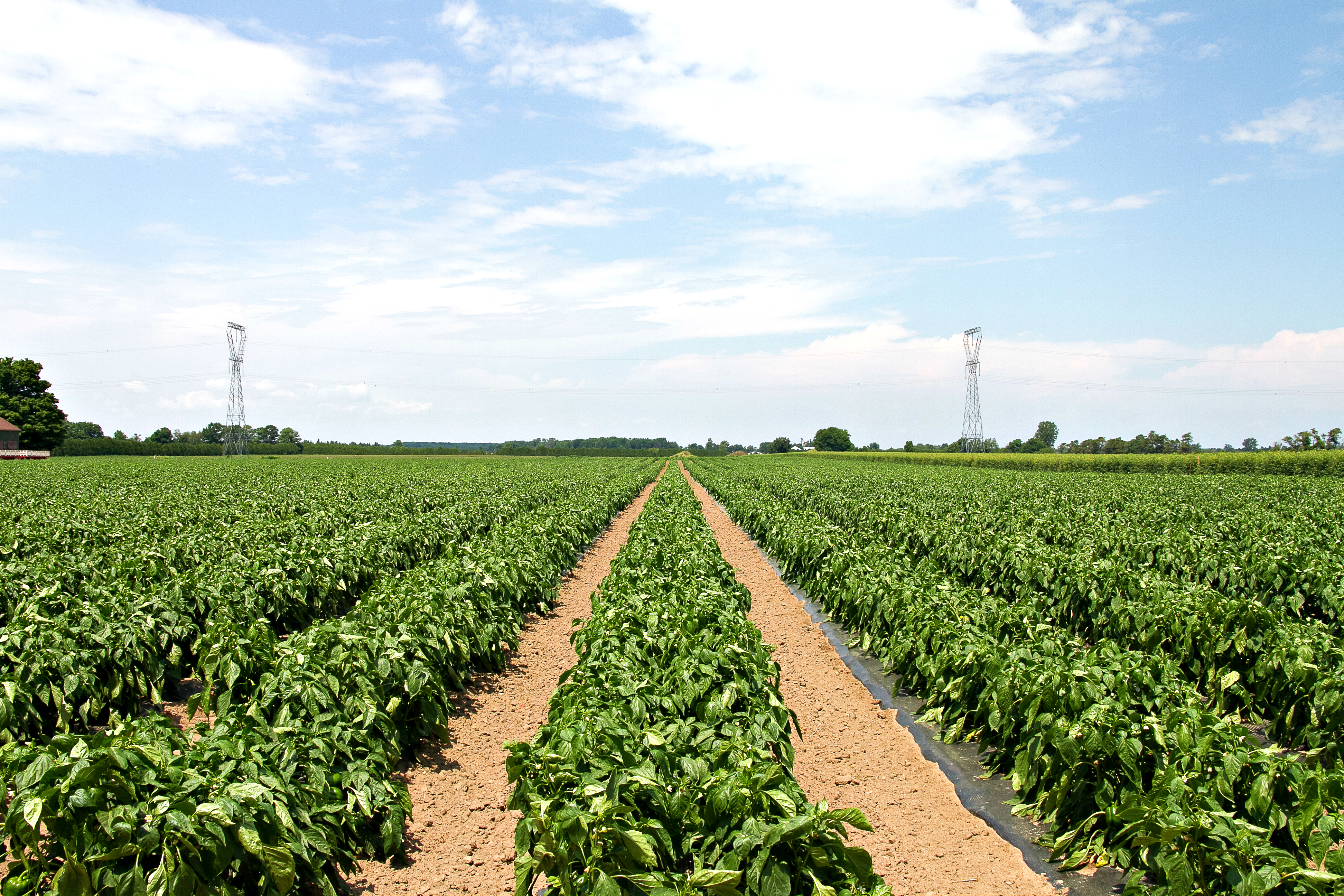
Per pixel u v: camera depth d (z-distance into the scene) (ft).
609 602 30.99
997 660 24.30
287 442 456.45
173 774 14.67
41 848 14.40
